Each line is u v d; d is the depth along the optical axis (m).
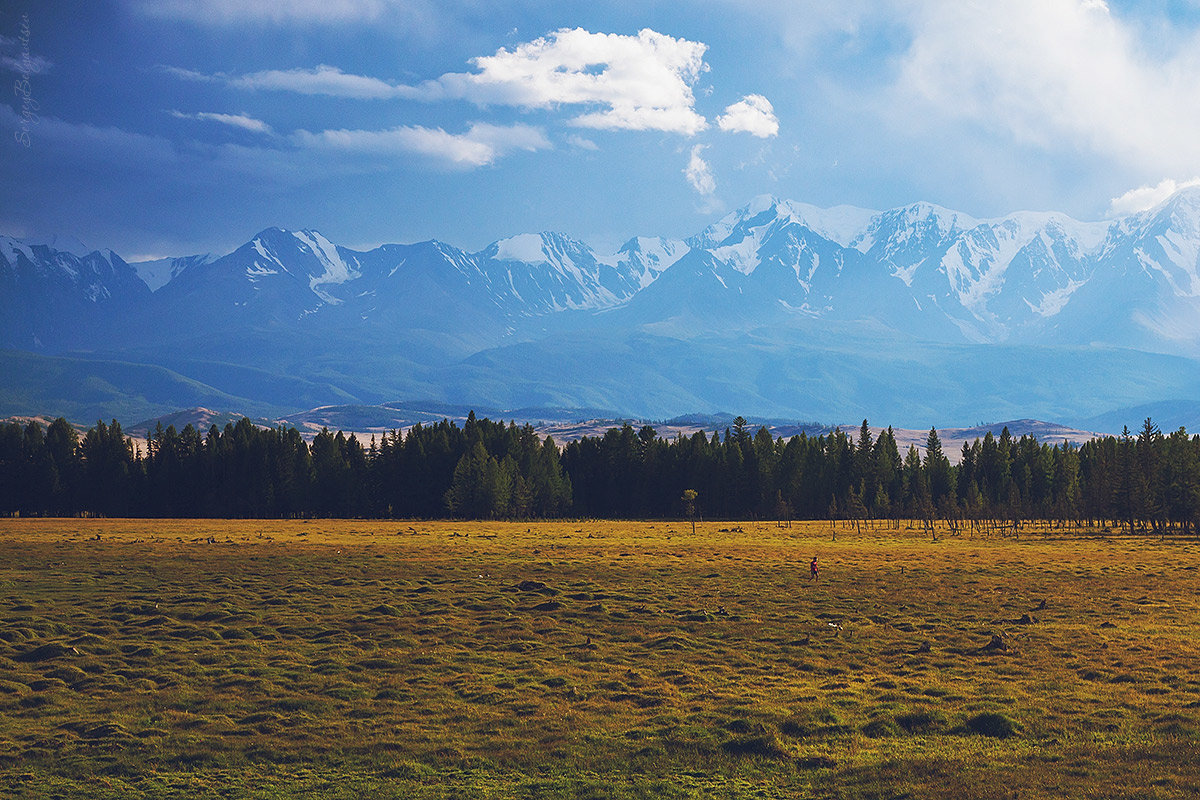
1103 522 168.75
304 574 75.44
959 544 120.12
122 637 50.66
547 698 39.78
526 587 67.69
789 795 28.50
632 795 28.80
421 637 51.38
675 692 40.31
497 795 29.09
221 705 38.94
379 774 31.33
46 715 37.69
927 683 40.97
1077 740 32.66
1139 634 50.59
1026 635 50.97
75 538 111.56
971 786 28.27
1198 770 29.00
